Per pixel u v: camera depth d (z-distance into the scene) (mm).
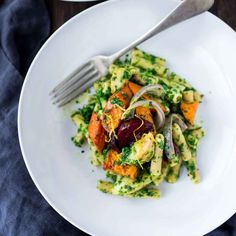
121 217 560
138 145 524
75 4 591
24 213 597
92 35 555
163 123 545
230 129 559
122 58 565
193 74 562
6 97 608
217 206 556
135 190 543
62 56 558
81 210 559
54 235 592
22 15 596
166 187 561
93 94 565
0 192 604
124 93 537
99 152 552
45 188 556
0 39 607
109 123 535
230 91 557
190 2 529
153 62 561
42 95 560
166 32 553
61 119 565
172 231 556
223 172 559
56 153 563
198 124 562
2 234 604
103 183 559
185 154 544
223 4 574
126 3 542
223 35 548
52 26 599
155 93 546
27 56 611
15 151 605
